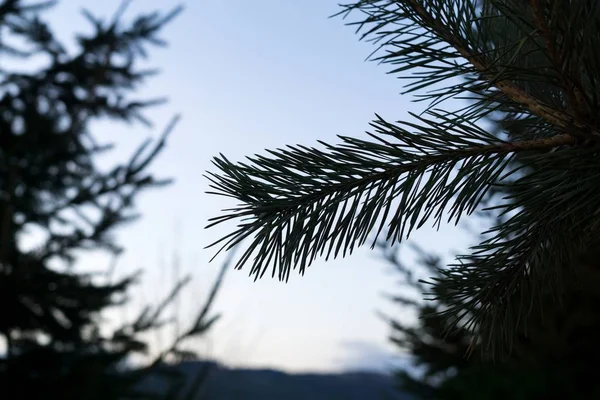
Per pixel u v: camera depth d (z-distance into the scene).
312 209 0.77
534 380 4.28
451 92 0.86
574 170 0.73
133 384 5.91
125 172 5.84
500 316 0.88
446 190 0.76
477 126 0.75
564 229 0.80
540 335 4.23
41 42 6.65
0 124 5.98
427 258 4.70
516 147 0.75
